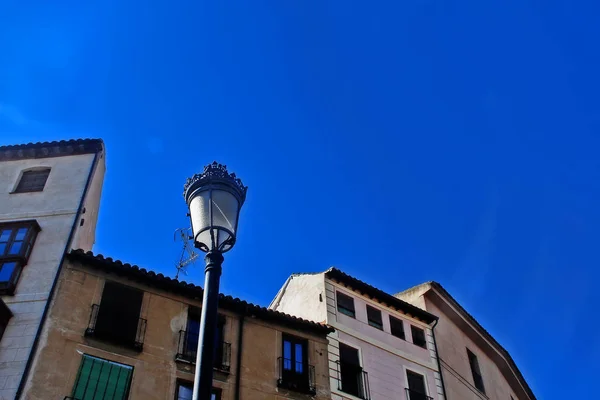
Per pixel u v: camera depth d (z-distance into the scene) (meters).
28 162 22.28
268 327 22.02
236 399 19.31
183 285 20.52
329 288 25.33
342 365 23.09
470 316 32.69
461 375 29.12
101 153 23.06
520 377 38.03
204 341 6.33
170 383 18.27
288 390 20.69
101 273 19.31
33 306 17.56
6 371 16.03
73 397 16.34
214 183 7.73
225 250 7.37
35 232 19.53
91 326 17.95
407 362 25.72
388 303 27.17
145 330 18.95
